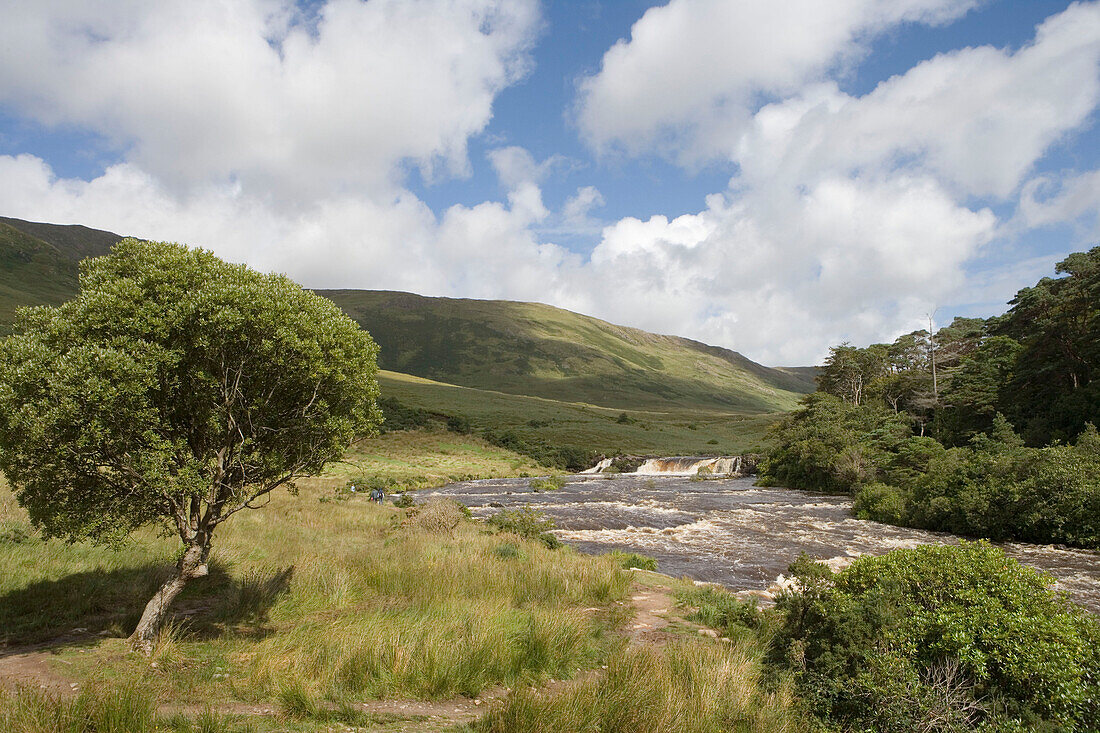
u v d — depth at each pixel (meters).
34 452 8.99
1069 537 27.30
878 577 9.48
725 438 125.75
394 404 100.75
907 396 78.31
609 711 7.43
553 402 172.62
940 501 32.12
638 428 130.25
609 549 26.19
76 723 6.03
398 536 22.67
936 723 7.04
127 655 9.09
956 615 8.09
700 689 8.12
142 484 9.45
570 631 10.77
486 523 28.50
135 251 11.27
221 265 11.66
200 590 13.37
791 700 8.12
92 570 13.66
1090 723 6.91
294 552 17.69
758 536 30.16
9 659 8.64
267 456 10.80
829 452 55.19
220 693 7.89
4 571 12.59
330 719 7.20
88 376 8.81
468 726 7.21
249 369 10.67
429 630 10.27
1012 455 32.84
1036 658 7.29
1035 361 54.78
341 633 10.12
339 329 11.82
